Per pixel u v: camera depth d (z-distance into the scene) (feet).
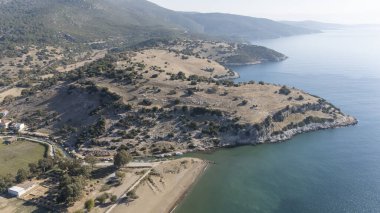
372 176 426.51
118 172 411.75
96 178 411.34
